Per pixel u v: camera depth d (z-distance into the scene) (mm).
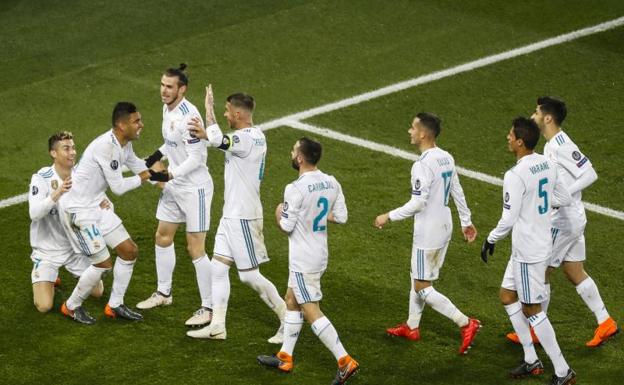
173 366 29703
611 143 43844
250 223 30500
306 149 28688
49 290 32344
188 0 57375
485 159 42844
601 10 55562
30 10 56906
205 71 50281
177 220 32406
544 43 52250
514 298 29750
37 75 50156
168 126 31859
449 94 47906
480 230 37875
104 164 30875
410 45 52344
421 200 29484
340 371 28672
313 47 52406
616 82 48781
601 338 31203
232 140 29844
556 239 31016
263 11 56031
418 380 29531
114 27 54719
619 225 38188
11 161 42375
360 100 47438
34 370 29375
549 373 30062
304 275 28781
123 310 31969
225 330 31312
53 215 32062
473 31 53562
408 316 32688
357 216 38531
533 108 46750
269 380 29234
